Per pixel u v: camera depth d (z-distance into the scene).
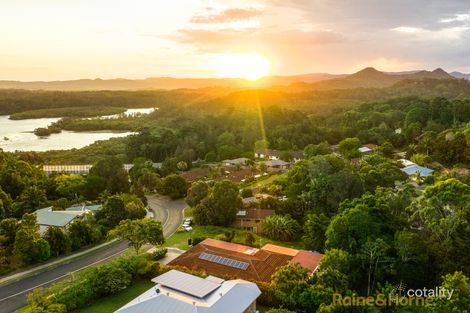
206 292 38.84
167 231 73.69
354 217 52.47
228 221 74.25
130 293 48.00
